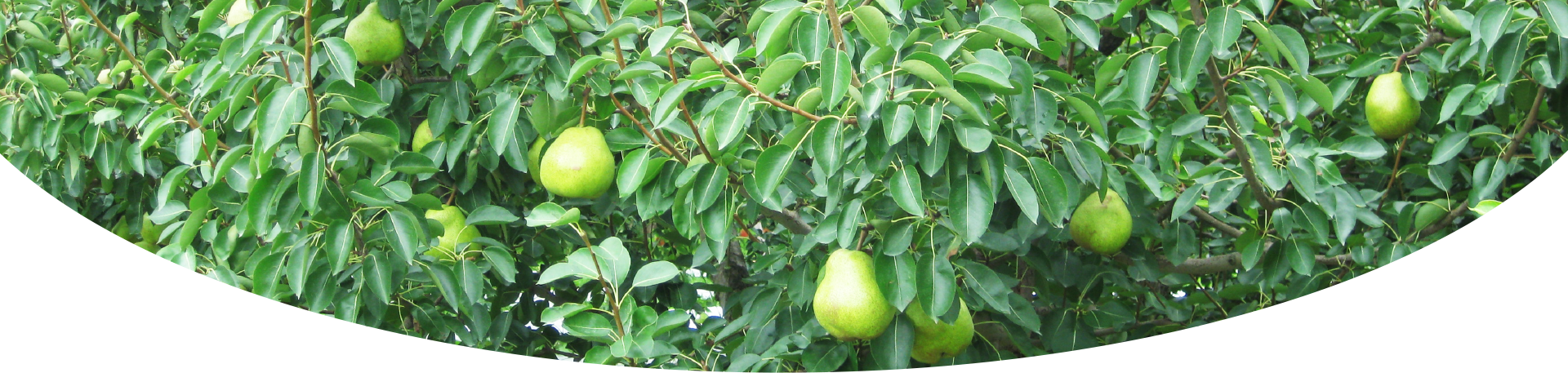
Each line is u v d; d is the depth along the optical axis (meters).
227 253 3.03
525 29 2.89
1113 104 3.20
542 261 3.99
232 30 3.09
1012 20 2.30
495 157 3.33
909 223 2.43
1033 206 2.23
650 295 3.76
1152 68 2.76
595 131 2.92
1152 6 3.60
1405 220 3.10
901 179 2.18
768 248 3.95
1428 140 3.65
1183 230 3.26
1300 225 3.06
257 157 2.61
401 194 2.72
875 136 2.23
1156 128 3.23
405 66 3.61
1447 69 3.21
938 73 2.08
